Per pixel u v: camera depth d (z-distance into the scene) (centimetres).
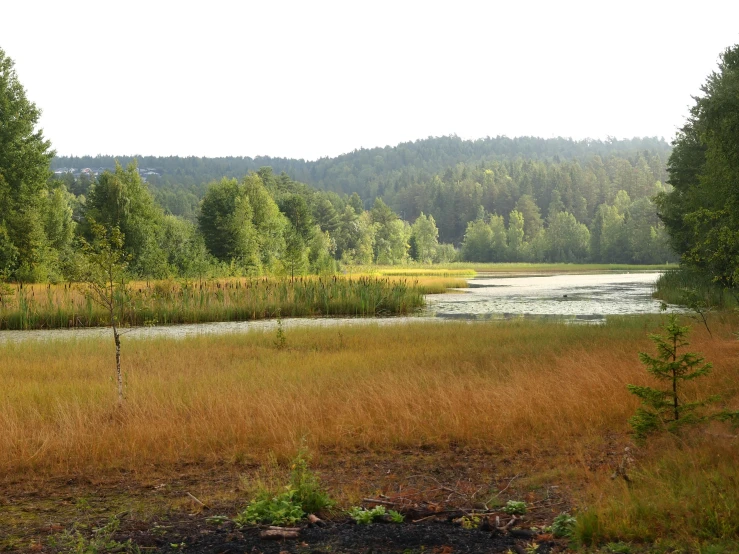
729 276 2292
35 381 1388
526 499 721
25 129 5697
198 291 3534
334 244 14425
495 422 1002
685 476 695
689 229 4581
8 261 5203
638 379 1185
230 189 8269
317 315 3438
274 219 9000
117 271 1227
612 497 648
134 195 6731
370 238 15650
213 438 950
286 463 867
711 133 3234
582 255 17125
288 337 2188
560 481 769
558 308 3616
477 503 703
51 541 606
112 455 897
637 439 855
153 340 2166
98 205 6700
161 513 696
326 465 862
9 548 598
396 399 1112
